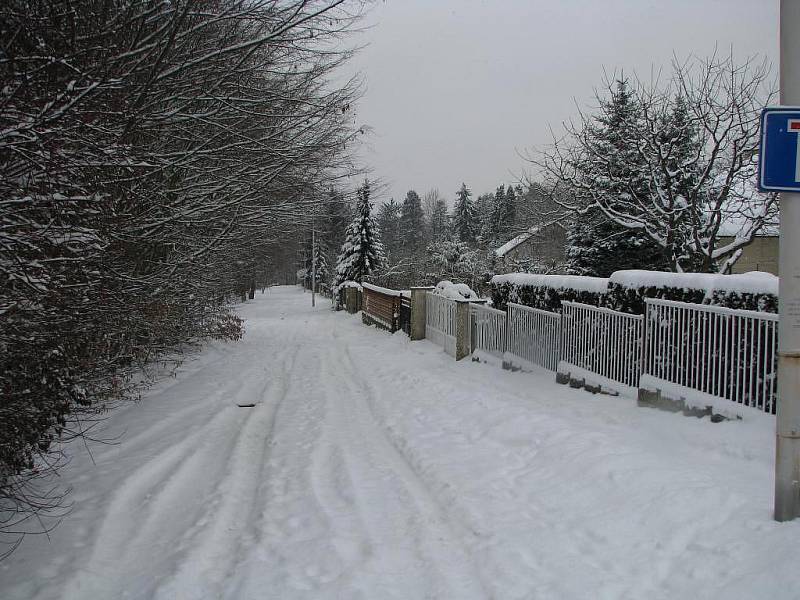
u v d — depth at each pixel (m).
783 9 3.99
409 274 34.59
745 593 3.45
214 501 5.61
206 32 7.32
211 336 18.06
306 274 72.81
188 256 10.70
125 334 9.51
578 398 8.12
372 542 4.64
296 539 4.76
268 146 8.95
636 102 14.94
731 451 5.32
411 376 11.55
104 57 5.68
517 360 10.80
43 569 4.48
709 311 6.38
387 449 7.17
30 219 5.07
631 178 14.02
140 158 6.63
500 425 7.36
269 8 7.17
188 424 8.52
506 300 12.26
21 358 5.26
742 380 5.99
